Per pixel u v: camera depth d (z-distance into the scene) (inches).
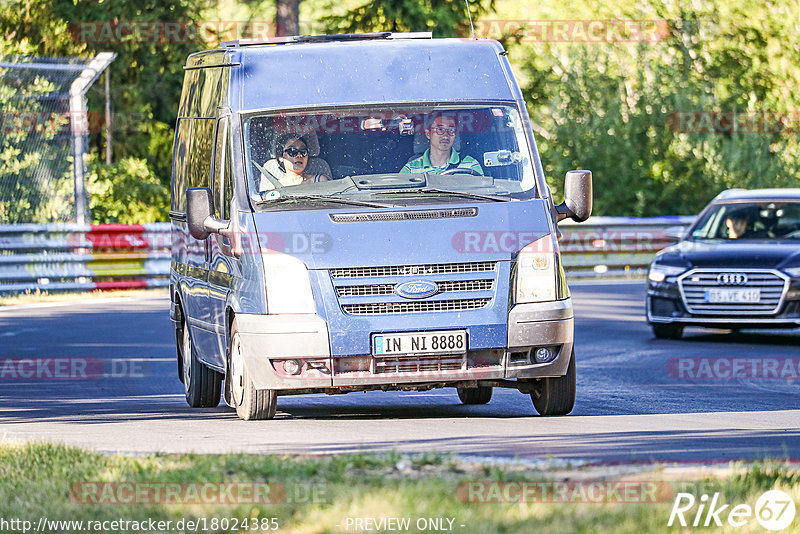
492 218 1291.8
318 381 1254.9
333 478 889.5
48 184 3444.9
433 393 1636.3
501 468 931.3
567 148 4414.4
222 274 1364.4
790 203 2311.8
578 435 1174.3
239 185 1307.8
